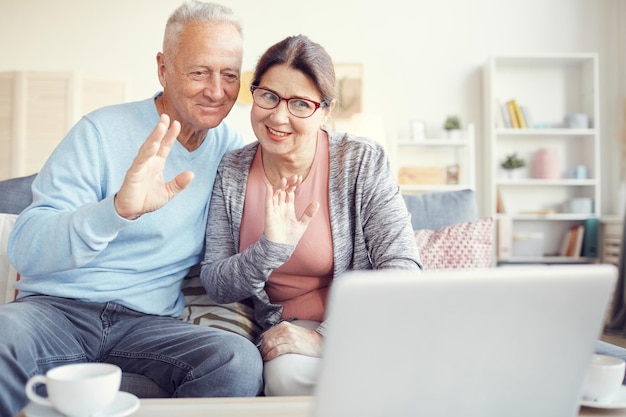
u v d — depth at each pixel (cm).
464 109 555
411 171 532
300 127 166
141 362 158
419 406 78
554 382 81
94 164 166
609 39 560
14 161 528
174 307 180
